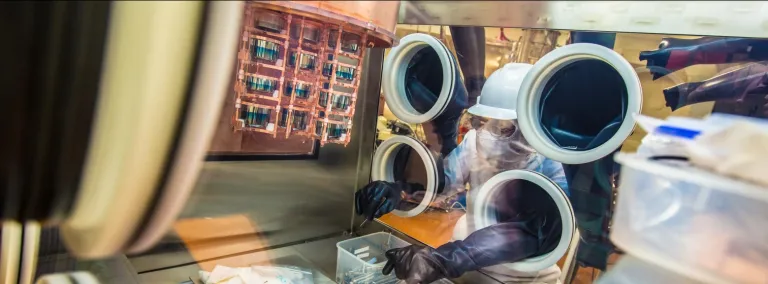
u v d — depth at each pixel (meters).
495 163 0.97
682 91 0.71
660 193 0.62
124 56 0.36
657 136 0.65
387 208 1.13
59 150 0.37
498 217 0.97
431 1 0.73
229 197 0.95
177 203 0.43
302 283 0.97
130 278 0.79
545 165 0.88
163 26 0.35
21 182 0.38
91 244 0.44
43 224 0.44
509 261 0.91
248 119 0.69
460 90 1.01
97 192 0.39
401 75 1.12
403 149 1.17
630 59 0.74
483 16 0.71
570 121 0.84
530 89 0.87
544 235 0.89
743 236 0.55
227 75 0.41
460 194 1.03
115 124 0.36
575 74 0.83
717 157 0.57
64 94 0.37
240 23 0.43
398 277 0.92
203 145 0.40
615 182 0.76
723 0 0.58
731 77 0.66
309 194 1.13
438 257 0.90
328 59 0.74
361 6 0.64
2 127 0.36
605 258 0.77
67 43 0.36
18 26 0.35
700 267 0.58
